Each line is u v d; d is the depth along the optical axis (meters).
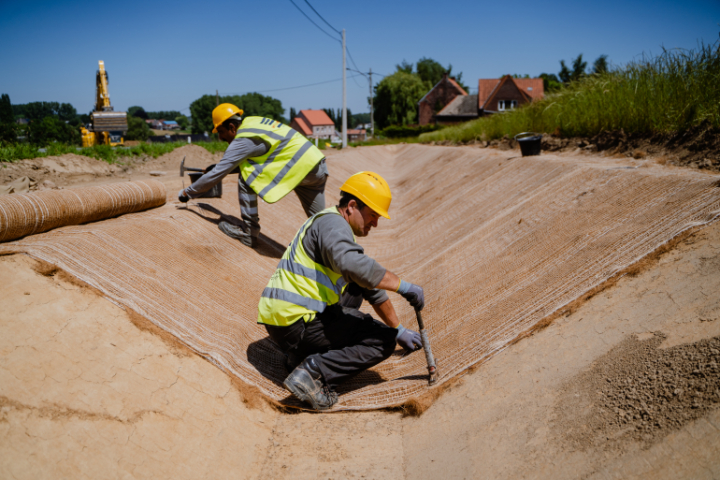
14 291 2.62
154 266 3.61
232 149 4.69
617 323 2.49
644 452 1.72
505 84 45.44
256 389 2.97
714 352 1.92
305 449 2.65
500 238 4.63
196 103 102.81
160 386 2.58
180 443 2.38
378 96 66.88
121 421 2.30
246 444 2.62
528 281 3.51
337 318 3.03
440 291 4.33
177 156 14.59
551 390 2.31
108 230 3.67
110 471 2.10
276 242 5.85
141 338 2.78
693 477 1.55
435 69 91.81
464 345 3.22
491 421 2.36
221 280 4.05
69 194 3.76
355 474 2.43
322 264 2.90
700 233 2.81
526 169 6.52
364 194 2.85
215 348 3.06
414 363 3.39
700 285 2.37
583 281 3.06
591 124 7.55
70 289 2.83
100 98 29.81
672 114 5.69
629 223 3.44
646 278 2.71
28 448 2.01
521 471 1.97
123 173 11.76
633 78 7.45
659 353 2.11
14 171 9.17
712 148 4.73
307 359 2.97
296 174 4.80
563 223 4.05
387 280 2.76
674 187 3.59
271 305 2.93
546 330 2.81
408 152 22.89
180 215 4.66
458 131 18.09
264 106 111.81
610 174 4.49
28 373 2.24
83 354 2.49
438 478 2.22
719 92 5.38
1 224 3.03
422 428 2.67
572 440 1.96
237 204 6.39
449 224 6.50
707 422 1.67
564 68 46.91
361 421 2.88
